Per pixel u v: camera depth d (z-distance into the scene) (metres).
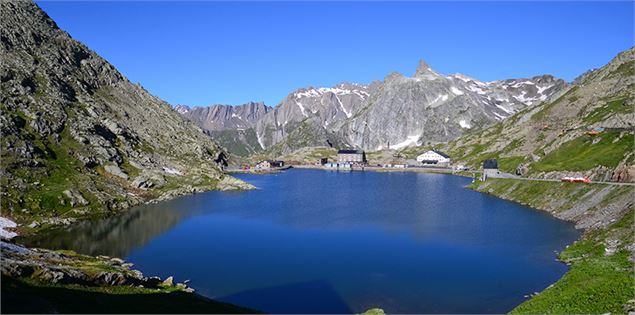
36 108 159.62
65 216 107.62
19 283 40.31
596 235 77.88
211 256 76.50
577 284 53.94
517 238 86.94
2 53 184.25
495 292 58.78
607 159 127.56
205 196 156.38
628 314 39.12
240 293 59.47
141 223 105.25
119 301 45.06
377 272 67.50
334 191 175.38
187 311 45.38
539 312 46.53
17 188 109.75
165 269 69.38
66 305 39.44
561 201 115.44
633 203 81.50
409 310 53.78
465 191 172.12
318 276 65.88
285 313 53.16
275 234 93.31
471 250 78.88
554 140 188.12
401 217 112.38
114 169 153.62
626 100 194.25
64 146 148.75
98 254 77.00
